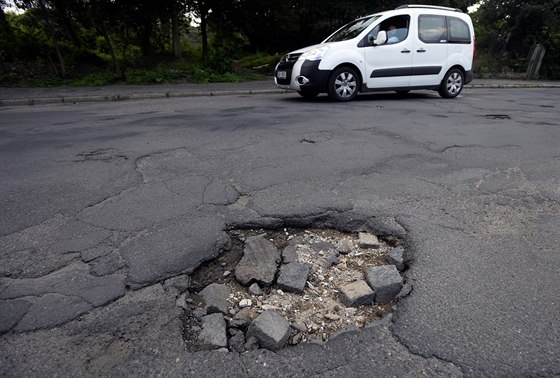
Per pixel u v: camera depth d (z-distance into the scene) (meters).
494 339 1.74
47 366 1.61
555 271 2.24
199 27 17.62
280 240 2.66
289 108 7.54
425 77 9.03
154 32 15.47
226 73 13.46
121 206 3.03
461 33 9.37
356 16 14.14
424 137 5.20
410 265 2.33
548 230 2.71
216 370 1.59
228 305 2.04
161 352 1.69
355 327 1.86
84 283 2.12
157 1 14.27
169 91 10.36
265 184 3.48
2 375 1.57
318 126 5.78
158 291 2.07
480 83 14.80
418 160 4.22
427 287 2.11
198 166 3.96
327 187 3.43
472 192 3.36
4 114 7.34
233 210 2.98
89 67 13.77
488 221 2.85
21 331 1.80
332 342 1.75
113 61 12.79
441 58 9.11
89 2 11.80
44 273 2.22
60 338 1.76
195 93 10.27
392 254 2.44
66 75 12.41
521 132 5.64
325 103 8.23
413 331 1.80
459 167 4.01
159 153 4.39
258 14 16.27
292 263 2.34
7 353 1.68
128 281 2.14
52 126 5.99
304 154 4.38
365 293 2.05
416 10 8.79
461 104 8.52
